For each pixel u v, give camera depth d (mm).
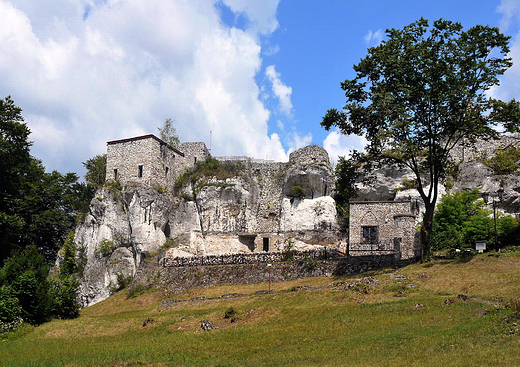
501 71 32625
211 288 40250
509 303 22812
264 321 27422
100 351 25359
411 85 34406
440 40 33531
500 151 48938
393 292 28531
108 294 52688
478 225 35938
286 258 40906
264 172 64062
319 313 26969
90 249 57562
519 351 17578
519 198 43438
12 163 51125
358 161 37656
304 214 56031
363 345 21062
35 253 37938
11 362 24516
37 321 34688
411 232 37156
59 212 60438
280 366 19844
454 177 48719
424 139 34688
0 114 50719
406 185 49500
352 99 36562
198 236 56500
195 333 26938
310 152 58750
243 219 59906
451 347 19047
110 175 61375
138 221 55688
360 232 42625
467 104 33562
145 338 27594
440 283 28891
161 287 43250
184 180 63312
